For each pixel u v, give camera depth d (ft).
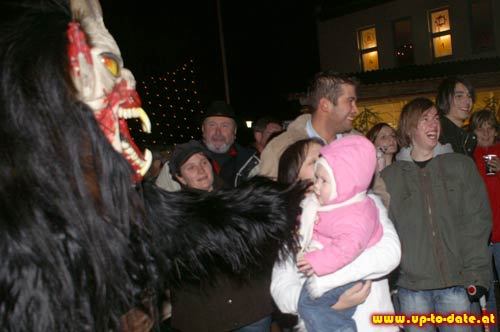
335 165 7.73
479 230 11.42
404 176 11.87
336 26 55.26
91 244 4.17
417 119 11.99
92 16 4.42
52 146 4.01
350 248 7.57
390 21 51.55
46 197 3.99
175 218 5.45
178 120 44.34
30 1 4.24
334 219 7.77
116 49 4.46
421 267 11.43
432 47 49.52
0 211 3.88
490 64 38.01
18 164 3.92
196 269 5.70
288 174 9.12
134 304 4.80
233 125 15.35
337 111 11.04
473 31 47.16
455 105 14.85
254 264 5.97
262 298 9.41
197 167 11.53
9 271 3.87
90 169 4.26
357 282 7.89
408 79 36.09
